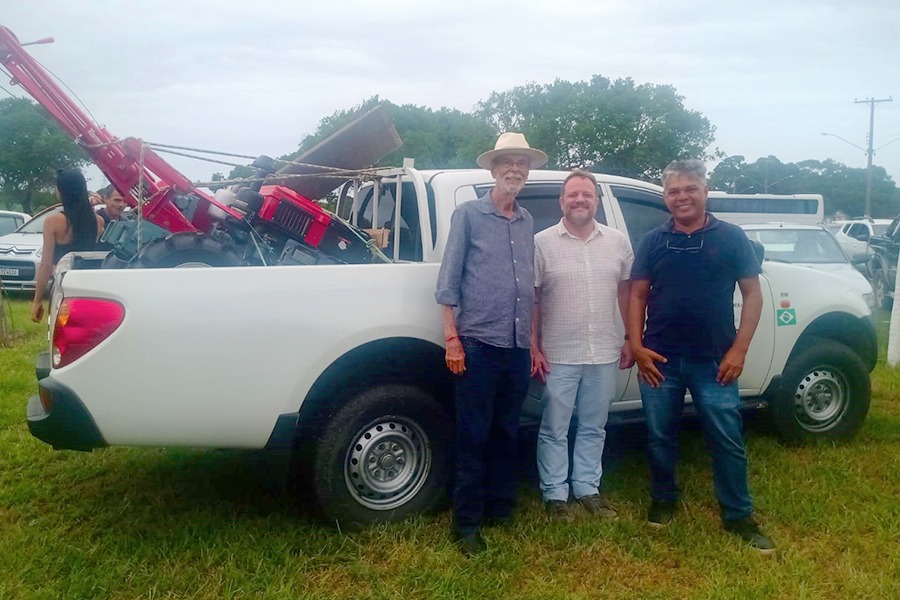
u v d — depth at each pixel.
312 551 3.59
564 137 59.94
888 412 6.00
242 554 3.53
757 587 3.30
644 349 3.91
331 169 4.62
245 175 5.29
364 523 3.77
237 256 4.29
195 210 4.65
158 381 3.38
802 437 5.10
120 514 4.01
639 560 3.58
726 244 3.70
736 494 3.79
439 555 3.53
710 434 3.82
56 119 4.96
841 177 81.12
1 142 45.97
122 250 4.39
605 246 3.97
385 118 5.45
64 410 3.31
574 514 4.01
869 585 3.33
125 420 3.38
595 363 3.96
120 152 4.99
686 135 59.97
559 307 3.95
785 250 10.70
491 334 3.58
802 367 5.02
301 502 3.95
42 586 3.28
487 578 3.35
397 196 4.39
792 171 80.75
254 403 3.51
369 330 3.69
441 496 3.95
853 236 23.09
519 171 3.58
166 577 3.33
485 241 3.61
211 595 3.22
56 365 3.39
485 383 3.62
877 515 4.02
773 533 3.87
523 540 3.73
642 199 4.71
